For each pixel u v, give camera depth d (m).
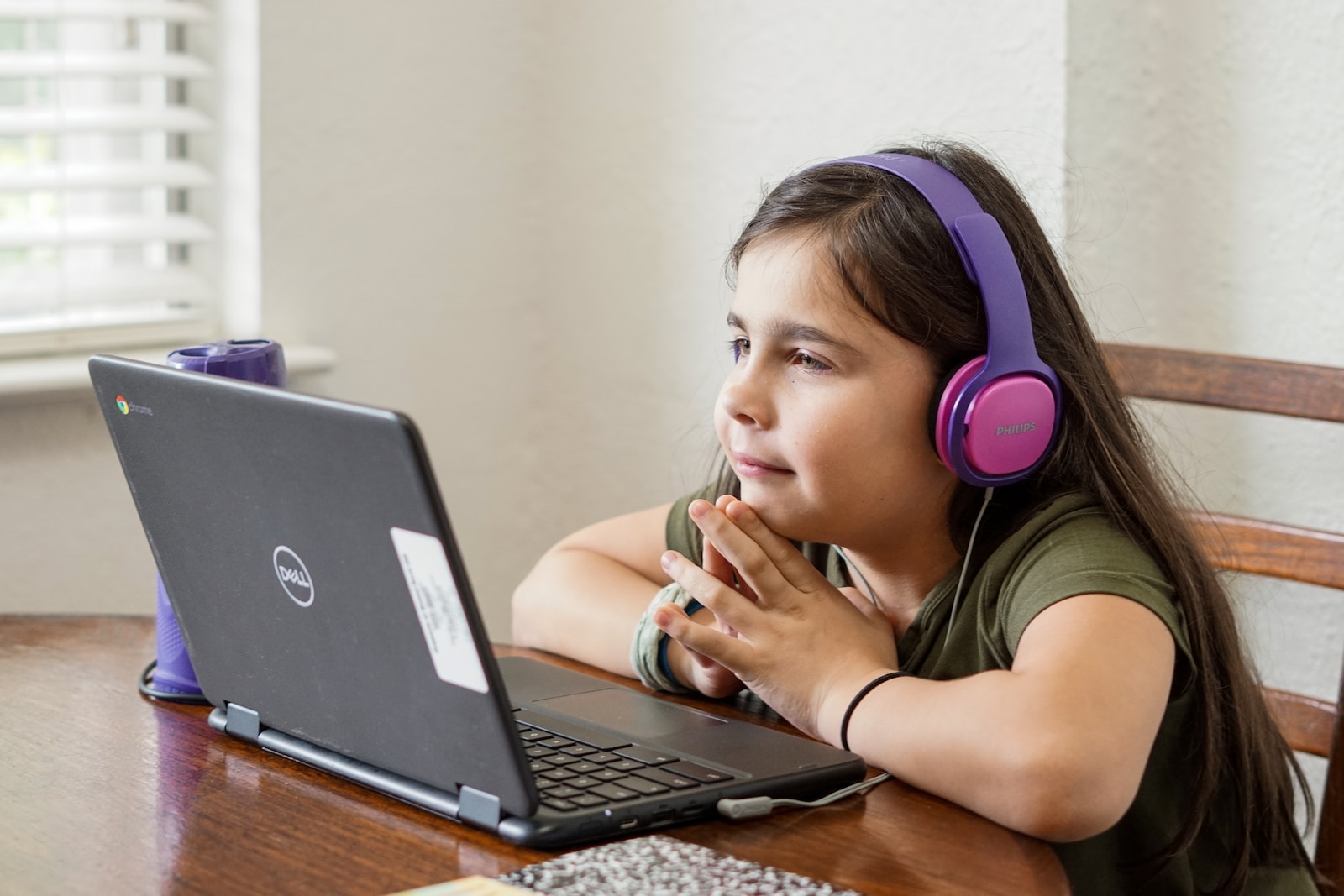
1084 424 0.99
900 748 0.82
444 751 0.72
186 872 0.67
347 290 1.88
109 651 1.07
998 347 0.90
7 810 0.75
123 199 1.86
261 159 1.77
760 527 0.93
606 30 1.95
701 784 0.76
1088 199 1.53
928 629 0.99
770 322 0.93
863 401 0.91
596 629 1.09
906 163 0.96
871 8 1.65
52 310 1.71
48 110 1.70
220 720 0.88
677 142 1.89
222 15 1.78
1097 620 0.84
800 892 0.63
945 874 0.69
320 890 0.65
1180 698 0.92
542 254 2.08
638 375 1.98
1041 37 1.50
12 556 1.63
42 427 1.64
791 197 0.96
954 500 0.99
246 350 0.92
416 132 1.92
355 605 0.72
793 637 0.91
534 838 0.69
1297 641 1.52
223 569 0.80
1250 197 1.52
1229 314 1.55
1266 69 1.49
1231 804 1.02
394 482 0.65
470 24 1.96
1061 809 0.74
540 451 2.12
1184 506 1.14
